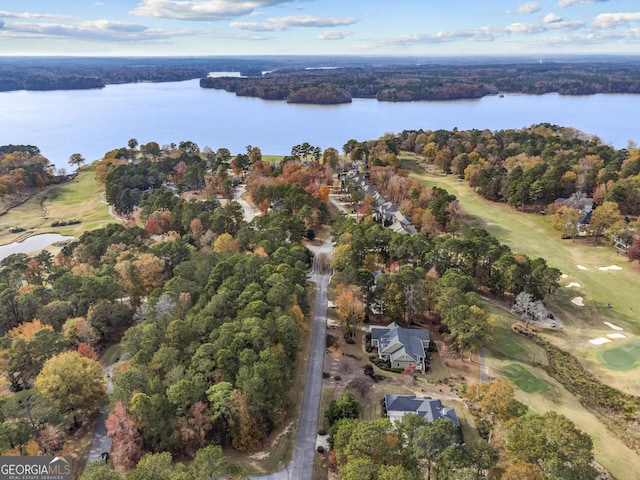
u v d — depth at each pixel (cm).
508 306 9181
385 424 4688
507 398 5197
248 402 5375
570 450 4219
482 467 4344
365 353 7512
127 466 4981
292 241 10769
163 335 6388
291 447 5466
